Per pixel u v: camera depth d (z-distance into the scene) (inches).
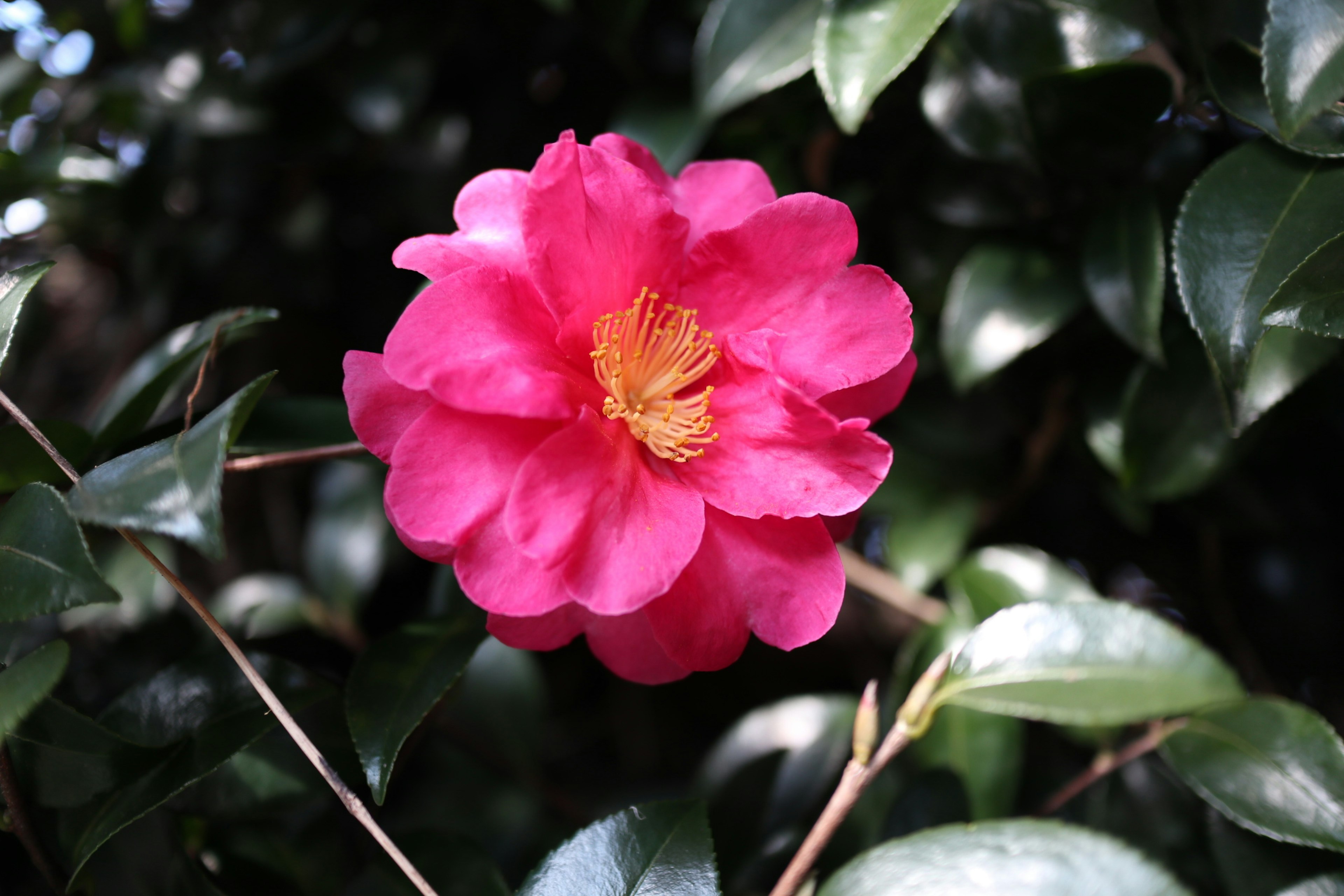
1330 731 13.5
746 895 15.2
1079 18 14.3
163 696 13.6
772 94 15.5
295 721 14.0
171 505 12.1
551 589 12.7
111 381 18.8
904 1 13.9
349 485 17.3
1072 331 15.7
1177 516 16.8
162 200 18.4
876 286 13.3
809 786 15.7
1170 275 14.6
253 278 18.6
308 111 17.9
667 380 13.7
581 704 20.9
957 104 14.8
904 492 16.2
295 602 17.1
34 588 12.2
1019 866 12.9
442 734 16.1
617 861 13.0
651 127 15.8
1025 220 15.4
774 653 19.6
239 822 14.5
